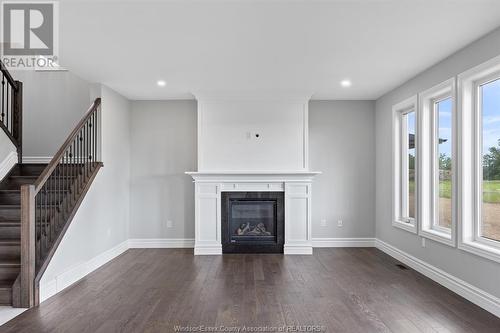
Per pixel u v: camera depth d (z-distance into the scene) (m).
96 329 2.96
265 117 6.05
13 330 2.93
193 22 3.13
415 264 4.82
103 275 4.59
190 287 4.09
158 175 6.38
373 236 6.38
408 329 2.96
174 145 6.39
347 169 6.41
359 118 6.41
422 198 4.65
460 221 3.75
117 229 5.77
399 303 3.55
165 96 6.12
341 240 6.38
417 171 4.78
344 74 4.79
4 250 3.79
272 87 5.55
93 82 5.14
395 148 5.54
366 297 3.73
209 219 5.90
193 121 6.39
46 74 5.85
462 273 3.76
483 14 2.96
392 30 3.30
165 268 4.95
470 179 3.72
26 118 5.83
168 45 3.69
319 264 5.15
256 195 5.91
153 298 3.71
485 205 3.62
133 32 3.35
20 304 3.41
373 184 6.39
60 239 3.94
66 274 4.10
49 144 5.82
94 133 5.10
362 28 3.26
